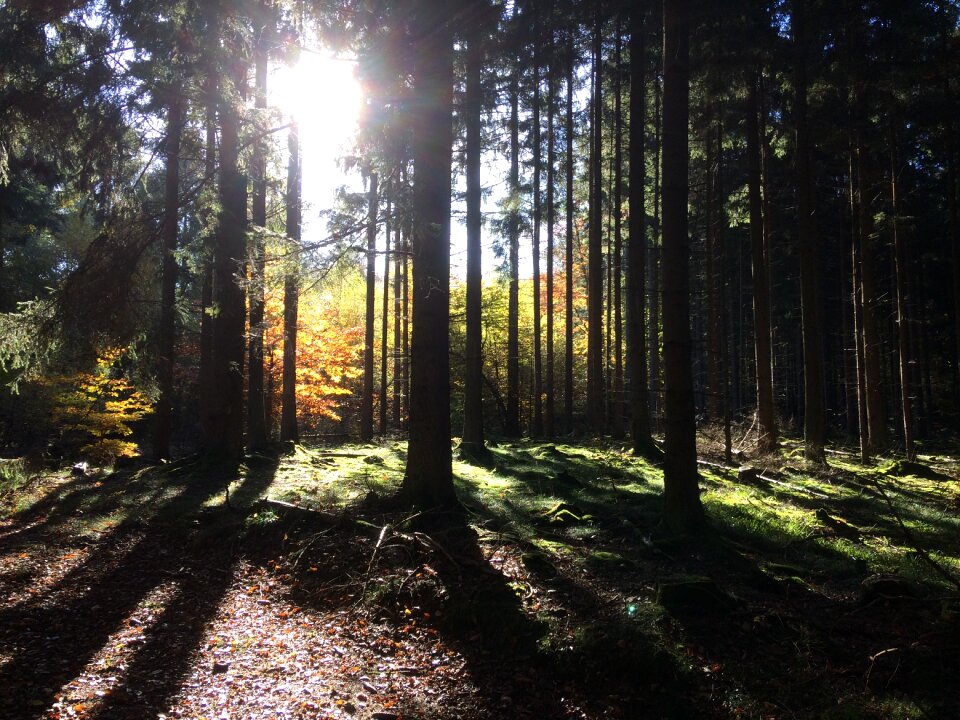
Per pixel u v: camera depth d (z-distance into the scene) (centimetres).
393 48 846
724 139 2098
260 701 479
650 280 3083
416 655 562
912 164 2477
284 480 1241
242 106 1159
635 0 1294
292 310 1862
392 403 3459
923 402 2983
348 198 904
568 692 498
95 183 1122
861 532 929
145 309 1159
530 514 938
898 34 1448
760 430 1747
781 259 3225
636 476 1322
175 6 1007
